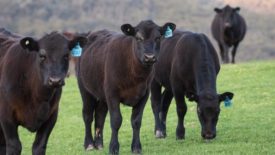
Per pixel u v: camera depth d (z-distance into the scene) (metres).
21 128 23.34
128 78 14.95
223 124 19.55
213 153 14.67
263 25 99.25
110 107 15.31
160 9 95.62
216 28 40.84
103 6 91.69
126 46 14.95
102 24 85.50
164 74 18.19
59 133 21.39
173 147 16.16
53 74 11.48
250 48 86.88
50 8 87.50
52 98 12.27
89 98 17.41
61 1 90.94
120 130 20.44
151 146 16.67
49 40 11.77
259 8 108.94
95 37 17.42
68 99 29.00
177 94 17.48
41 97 12.05
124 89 15.13
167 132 19.23
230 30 38.59
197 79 16.56
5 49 13.20
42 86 11.88
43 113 12.27
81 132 21.31
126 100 15.32
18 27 79.19
